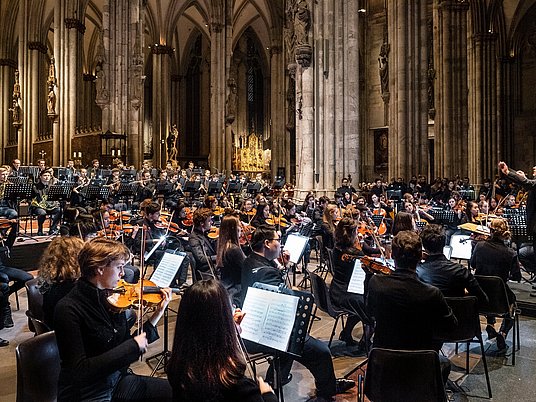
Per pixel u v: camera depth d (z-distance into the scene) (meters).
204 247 8.38
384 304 4.60
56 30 33.94
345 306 6.76
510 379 6.20
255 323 4.15
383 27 44.47
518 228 11.16
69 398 3.55
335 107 19.38
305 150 19.59
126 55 31.17
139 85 31.16
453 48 30.48
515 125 41.31
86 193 17.73
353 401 5.45
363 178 45.25
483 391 5.84
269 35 48.88
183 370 2.48
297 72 20.28
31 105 41.66
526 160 40.69
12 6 45.84
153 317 4.16
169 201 21.97
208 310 2.52
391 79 23.59
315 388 5.82
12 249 12.90
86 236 7.90
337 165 19.36
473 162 38.34
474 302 5.62
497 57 39.62
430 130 40.50
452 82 30.52
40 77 42.81
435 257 5.99
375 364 4.05
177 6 46.34
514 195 21.42
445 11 30.67
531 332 8.18
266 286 4.46
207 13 47.41
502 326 7.50
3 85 46.22
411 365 3.94
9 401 5.52
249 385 2.49
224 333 2.53
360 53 45.16
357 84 19.42
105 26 30.81
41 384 3.83
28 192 14.91
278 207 14.33
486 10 37.50
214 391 2.42
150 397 3.77
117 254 3.74
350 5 19.38
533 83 40.78
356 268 6.62
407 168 22.73
